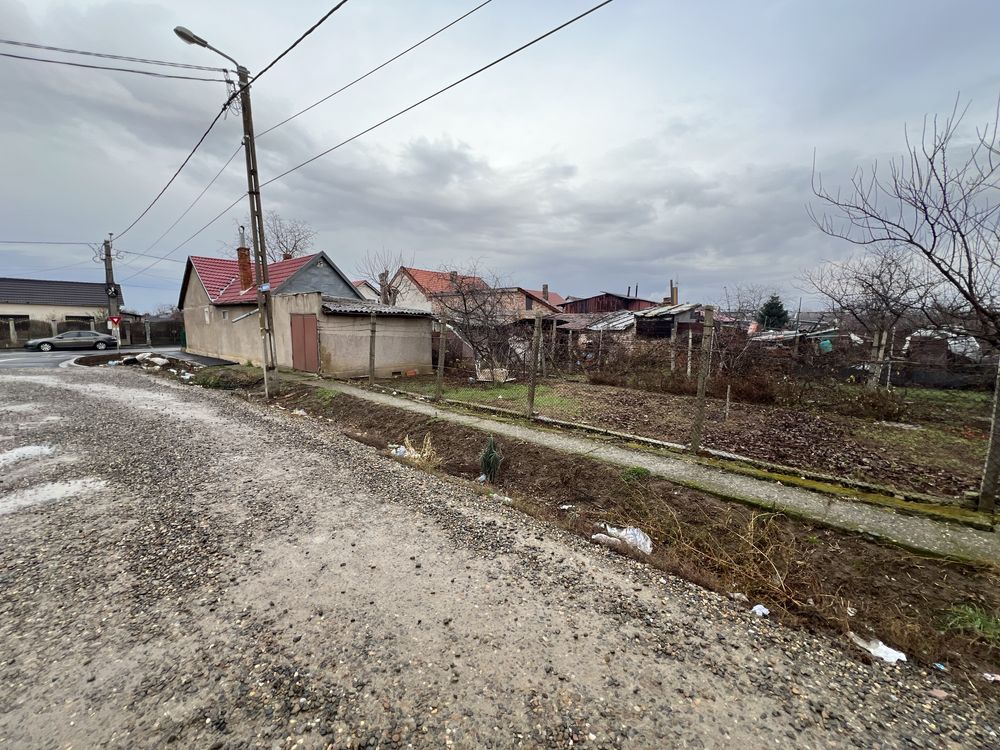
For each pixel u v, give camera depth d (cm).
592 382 1218
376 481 518
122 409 880
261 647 249
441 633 265
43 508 425
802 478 482
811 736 206
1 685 219
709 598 320
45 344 2589
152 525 393
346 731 198
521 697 221
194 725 199
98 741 190
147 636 256
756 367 1040
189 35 895
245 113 1039
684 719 212
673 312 1994
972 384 1014
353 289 1991
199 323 2203
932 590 310
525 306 3183
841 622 293
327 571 327
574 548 382
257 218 1079
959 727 216
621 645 263
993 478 397
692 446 566
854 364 950
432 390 1070
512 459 596
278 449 635
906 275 719
